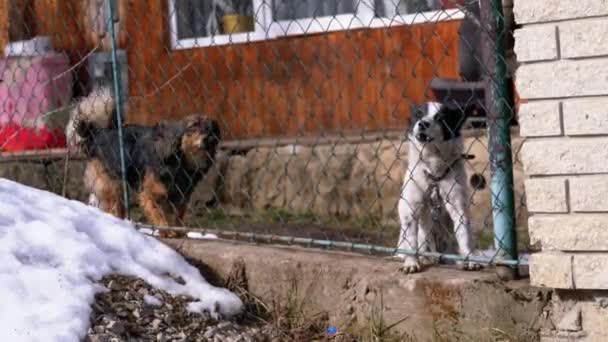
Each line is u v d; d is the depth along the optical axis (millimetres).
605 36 4484
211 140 8406
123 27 11539
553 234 4727
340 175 9977
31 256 5484
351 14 10953
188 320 5512
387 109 10766
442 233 6281
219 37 11578
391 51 10711
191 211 10062
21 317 4906
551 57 4625
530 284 4941
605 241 4582
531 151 4734
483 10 5148
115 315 5301
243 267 6090
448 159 6066
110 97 8781
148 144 8328
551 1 4586
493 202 5207
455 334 5230
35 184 10852
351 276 5621
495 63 5133
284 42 11320
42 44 11422
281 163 10359
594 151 4570
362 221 9711
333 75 11055
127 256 5945
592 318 4758
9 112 11055
